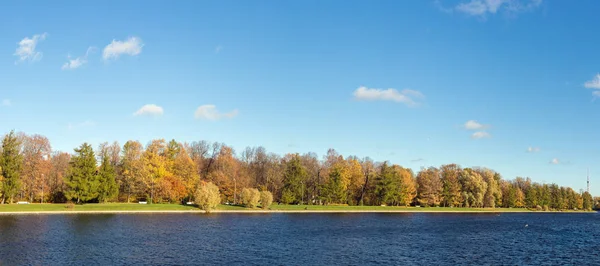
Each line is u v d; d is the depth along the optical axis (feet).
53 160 452.76
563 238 263.29
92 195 383.86
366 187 545.85
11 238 194.49
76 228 236.63
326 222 324.80
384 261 163.84
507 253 192.44
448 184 557.74
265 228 266.57
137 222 280.10
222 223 290.56
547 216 543.80
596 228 355.56
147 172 410.31
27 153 401.90
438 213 495.41
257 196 427.74
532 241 241.55
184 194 427.33
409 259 169.37
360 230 271.69
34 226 240.73
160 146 453.17
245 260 157.89
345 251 183.93
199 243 194.49
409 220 370.73
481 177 575.79
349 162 554.46
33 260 147.74
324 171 532.73
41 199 403.13
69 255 157.89
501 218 449.48
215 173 475.72
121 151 452.35
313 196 526.16
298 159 500.74
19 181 362.33
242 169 510.58
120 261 149.89
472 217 441.68
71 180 383.65
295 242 206.28
